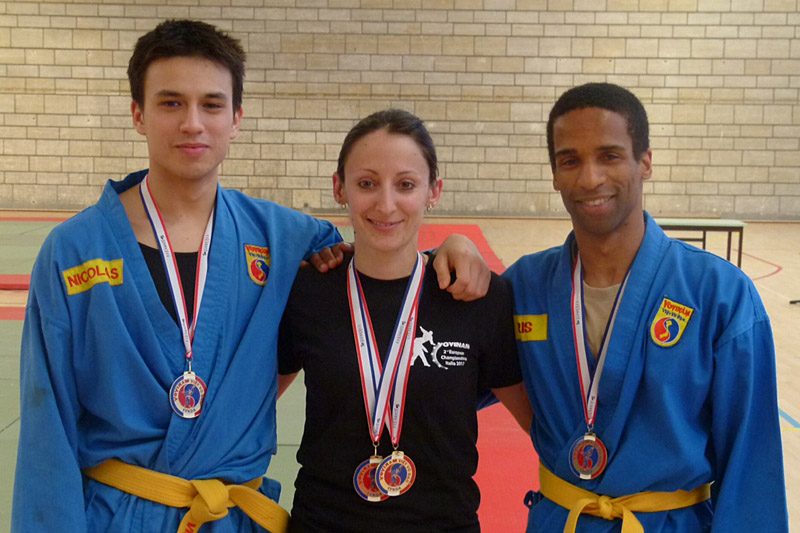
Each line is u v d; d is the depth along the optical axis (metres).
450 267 1.96
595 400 1.84
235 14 13.87
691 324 1.75
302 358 1.94
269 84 14.07
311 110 14.14
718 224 8.69
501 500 3.40
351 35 13.92
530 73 13.98
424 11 13.85
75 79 14.10
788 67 13.76
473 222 13.78
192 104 1.76
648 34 13.80
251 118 14.19
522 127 14.15
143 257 1.80
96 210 1.81
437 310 1.92
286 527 1.93
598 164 1.77
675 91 13.93
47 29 13.95
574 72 13.96
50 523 1.66
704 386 1.75
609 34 13.84
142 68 1.78
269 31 13.91
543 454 1.96
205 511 1.70
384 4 13.84
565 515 1.85
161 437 1.76
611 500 1.80
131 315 1.76
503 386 2.04
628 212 1.81
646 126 1.82
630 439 1.79
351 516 1.83
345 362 1.88
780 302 7.95
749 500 1.75
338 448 1.87
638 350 1.79
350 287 1.96
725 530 1.74
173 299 1.82
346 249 2.05
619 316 1.81
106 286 1.73
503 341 1.97
